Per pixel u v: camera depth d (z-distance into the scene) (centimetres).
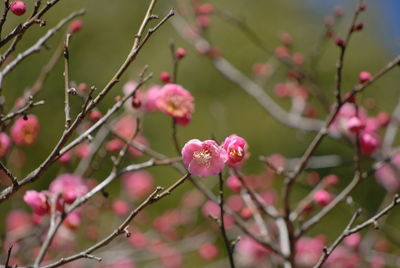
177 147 492
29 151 1257
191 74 1487
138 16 1611
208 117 1437
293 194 1027
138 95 540
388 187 781
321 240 728
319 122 750
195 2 829
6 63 664
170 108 474
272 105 784
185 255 992
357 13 495
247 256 724
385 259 755
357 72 1553
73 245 748
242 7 1686
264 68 903
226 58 1540
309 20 1708
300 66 791
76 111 1038
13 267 378
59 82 1303
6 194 358
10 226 757
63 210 441
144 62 1504
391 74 1313
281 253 510
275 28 1644
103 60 1498
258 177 793
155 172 1278
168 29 1541
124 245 827
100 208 790
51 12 1344
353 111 627
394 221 1231
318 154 1319
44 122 1288
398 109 759
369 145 531
